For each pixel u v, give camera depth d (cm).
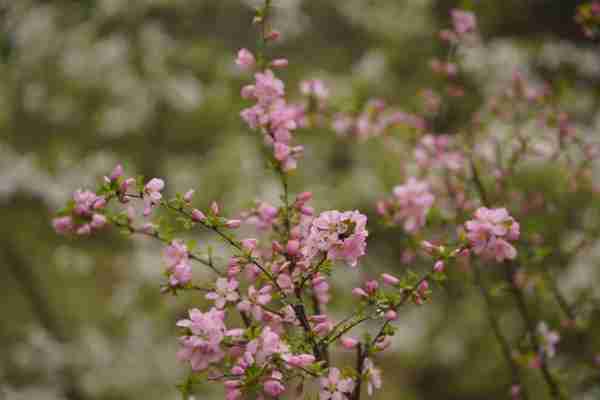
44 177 518
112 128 554
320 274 134
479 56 432
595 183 271
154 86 558
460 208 212
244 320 134
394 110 249
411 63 546
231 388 122
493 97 244
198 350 125
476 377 507
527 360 201
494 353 489
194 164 551
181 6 569
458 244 142
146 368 505
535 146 234
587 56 454
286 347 124
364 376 129
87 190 138
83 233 135
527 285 212
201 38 590
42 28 530
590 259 331
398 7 552
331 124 231
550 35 499
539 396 290
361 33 620
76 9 570
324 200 505
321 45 619
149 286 491
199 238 473
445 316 521
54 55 559
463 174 219
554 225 251
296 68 590
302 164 529
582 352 249
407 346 523
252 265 138
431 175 227
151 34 565
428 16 548
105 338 530
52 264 566
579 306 234
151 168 573
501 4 523
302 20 569
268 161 154
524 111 239
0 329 562
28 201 529
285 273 135
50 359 504
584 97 418
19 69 555
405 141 238
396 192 192
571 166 240
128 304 497
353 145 526
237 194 493
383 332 130
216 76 582
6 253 533
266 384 121
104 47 540
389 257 469
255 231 164
